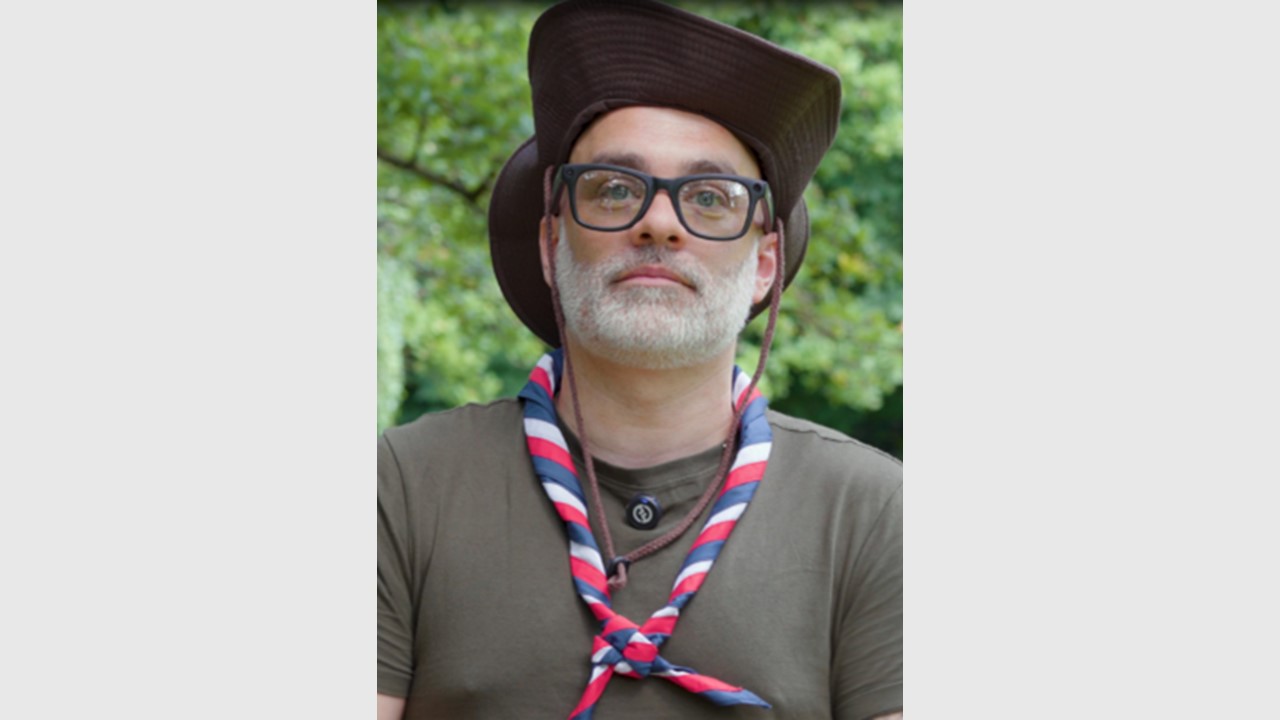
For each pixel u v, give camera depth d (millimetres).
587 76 2701
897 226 7906
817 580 2686
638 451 2768
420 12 6488
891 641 2680
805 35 7449
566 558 2674
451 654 2629
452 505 2729
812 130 2795
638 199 2627
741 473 2742
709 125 2680
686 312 2627
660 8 2619
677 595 2621
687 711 2568
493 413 2865
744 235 2688
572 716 2559
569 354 2793
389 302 6516
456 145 6477
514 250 3111
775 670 2605
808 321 7574
